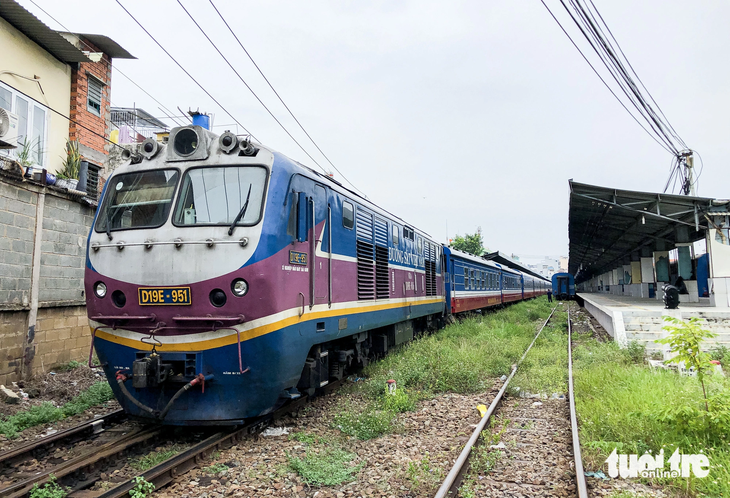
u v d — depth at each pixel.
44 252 8.59
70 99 13.06
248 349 5.50
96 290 5.92
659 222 17.91
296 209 6.24
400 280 11.45
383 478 4.77
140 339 5.67
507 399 8.06
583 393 7.83
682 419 5.41
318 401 7.80
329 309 7.28
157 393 5.82
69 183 9.19
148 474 4.52
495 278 28.77
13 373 7.87
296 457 5.14
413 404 7.54
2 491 4.18
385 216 10.59
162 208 5.93
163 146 6.38
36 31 11.41
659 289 22.81
